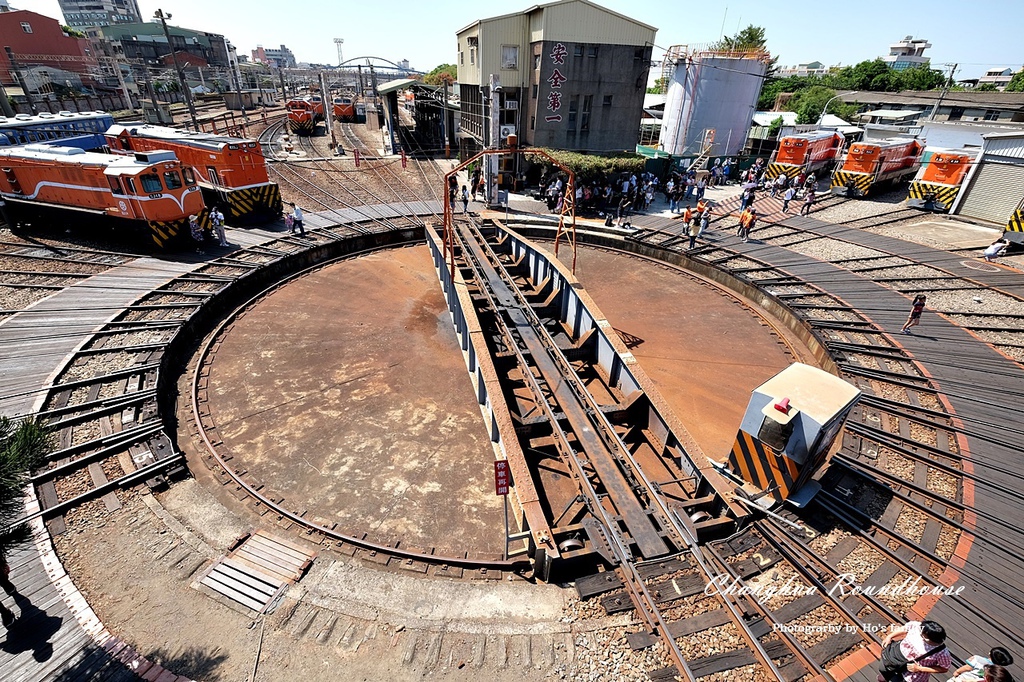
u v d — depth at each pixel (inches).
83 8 5999.0
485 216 989.2
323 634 261.9
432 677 243.3
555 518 348.5
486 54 1220.5
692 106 1432.1
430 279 773.3
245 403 472.4
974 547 314.5
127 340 521.3
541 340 491.8
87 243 780.0
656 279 792.9
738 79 1405.0
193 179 773.3
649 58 1214.9
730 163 1430.9
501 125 1277.1
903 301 661.3
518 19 1198.9
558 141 1256.2
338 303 676.7
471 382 522.0
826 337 578.9
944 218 1029.8
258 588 285.0
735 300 722.2
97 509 331.6
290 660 248.4
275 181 1142.3
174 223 748.0
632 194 1119.6
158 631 258.7
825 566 304.2
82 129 1163.9
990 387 476.4
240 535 323.0
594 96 1227.2
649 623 268.1
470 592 290.2
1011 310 628.7
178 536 316.8
